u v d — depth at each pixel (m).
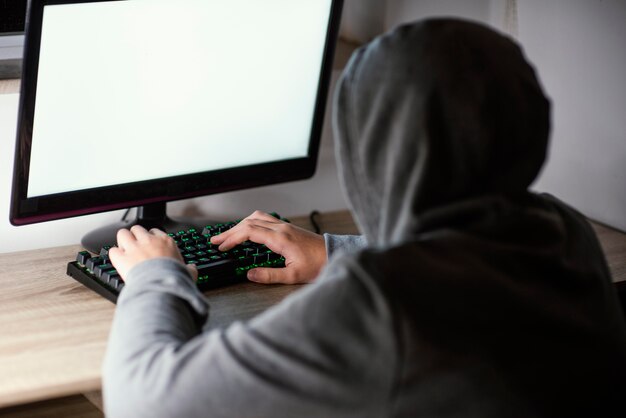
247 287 1.28
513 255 0.79
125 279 1.06
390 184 0.81
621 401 0.84
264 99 1.49
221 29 1.38
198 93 1.40
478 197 0.80
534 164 0.83
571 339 0.79
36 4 1.18
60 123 1.28
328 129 1.76
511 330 0.76
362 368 0.73
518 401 0.75
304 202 1.77
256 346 0.77
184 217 1.56
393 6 1.86
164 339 0.89
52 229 1.50
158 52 1.33
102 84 1.30
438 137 0.79
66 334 1.10
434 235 0.78
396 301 0.73
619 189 1.55
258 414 0.77
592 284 0.86
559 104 1.66
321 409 0.75
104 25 1.27
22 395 0.96
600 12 1.52
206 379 0.79
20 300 1.21
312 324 0.75
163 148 1.41
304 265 1.30
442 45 0.80
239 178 1.52
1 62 1.47
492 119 0.79
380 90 0.81
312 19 1.48
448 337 0.73
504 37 0.87
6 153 1.44
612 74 1.52
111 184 1.38
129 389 0.84
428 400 0.73
